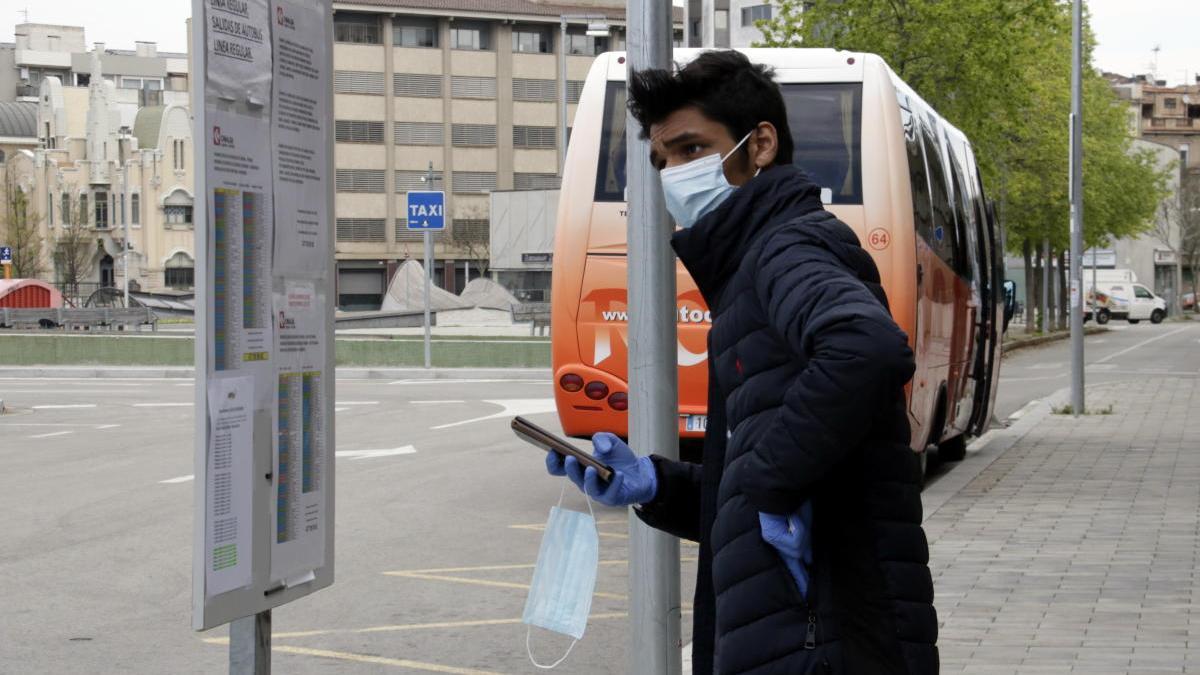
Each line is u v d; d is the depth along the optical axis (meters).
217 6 3.75
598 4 109.00
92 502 13.59
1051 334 62.31
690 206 3.24
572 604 3.36
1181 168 119.81
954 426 15.30
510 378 33.41
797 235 3.00
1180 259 105.81
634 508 3.60
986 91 34.00
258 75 3.94
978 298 16.67
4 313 60.88
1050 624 7.80
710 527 3.22
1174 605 8.26
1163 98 170.25
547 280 76.25
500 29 107.25
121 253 114.56
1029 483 14.07
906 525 2.97
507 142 107.62
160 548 11.08
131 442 19.14
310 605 9.02
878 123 11.84
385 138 104.75
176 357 37.03
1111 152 64.75
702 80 3.21
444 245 106.06
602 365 12.05
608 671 7.38
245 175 3.88
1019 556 9.92
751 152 3.23
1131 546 10.29
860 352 2.77
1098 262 107.31
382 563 10.45
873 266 3.06
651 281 5.47
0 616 8.67
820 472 2.83
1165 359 43.44
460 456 17.31
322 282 4.33
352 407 24.58
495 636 8.16
